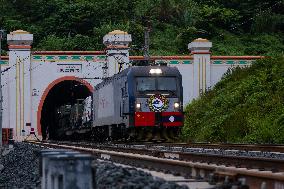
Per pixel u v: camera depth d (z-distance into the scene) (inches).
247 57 3437.5
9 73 3447.3
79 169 597.9
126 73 2110.0
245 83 2704.2
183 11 5334.6
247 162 1028.5
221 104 2689.5
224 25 5329.7
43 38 5098.4
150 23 5108.3
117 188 682.8
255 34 5191.9
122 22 5157.5
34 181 1055.6
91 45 4803.2
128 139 2113.7
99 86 2842.0
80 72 3474.4
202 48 3442.4
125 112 2094.0
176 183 654.5
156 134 2074.3
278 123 2090.3
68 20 5201.8
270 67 2753.4
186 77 3449.8
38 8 5462.6
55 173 599.5
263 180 640.4
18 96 3444.9
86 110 3462.1
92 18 5211.6
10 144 2883.9
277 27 5246.1
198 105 2992.1
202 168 783.7
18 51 3449.8
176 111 2065.7
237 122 2298.2
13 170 1593.3
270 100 2342.5
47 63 3469.5
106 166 884.0
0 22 5265.8
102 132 2800.2
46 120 5280.5
